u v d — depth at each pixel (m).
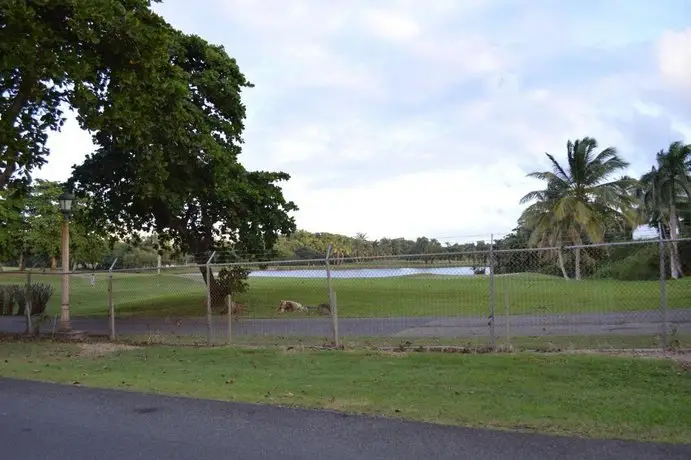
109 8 13.72
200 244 25.50
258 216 24.56
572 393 7.61
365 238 81.19
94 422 6.57
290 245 65.75
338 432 6.00
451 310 17.41
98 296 31.77
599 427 5.98
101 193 23.83
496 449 5.34
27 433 6.17
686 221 57.03
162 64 16.47
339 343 12.40
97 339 15.17
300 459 5.23
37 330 16.33
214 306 23.38
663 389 7.66
